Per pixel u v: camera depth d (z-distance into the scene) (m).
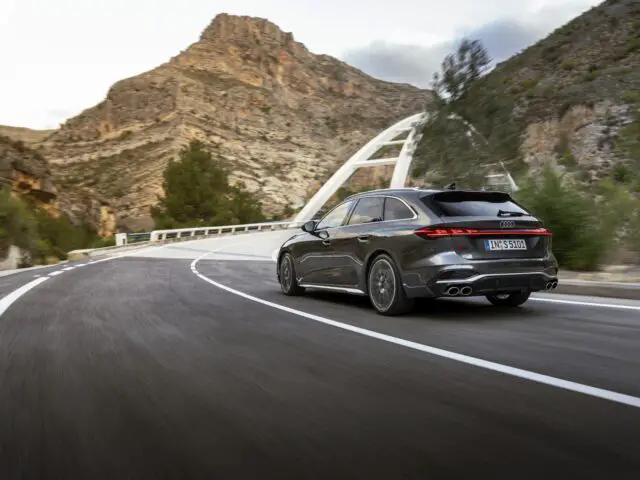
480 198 6.83
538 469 2.23
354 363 4.17
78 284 10.54
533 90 91.19
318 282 8.12
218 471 2.26
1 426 2.83
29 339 5.14
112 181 193.62
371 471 2.23
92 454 2.45
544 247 6.64
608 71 89.75
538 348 4.66
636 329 5.57
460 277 6.11
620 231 11.77
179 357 4.41
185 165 70.00
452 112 18.78
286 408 3.09
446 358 4.31
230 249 30.12
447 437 2.61
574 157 65.50
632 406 3.04
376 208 7.27
